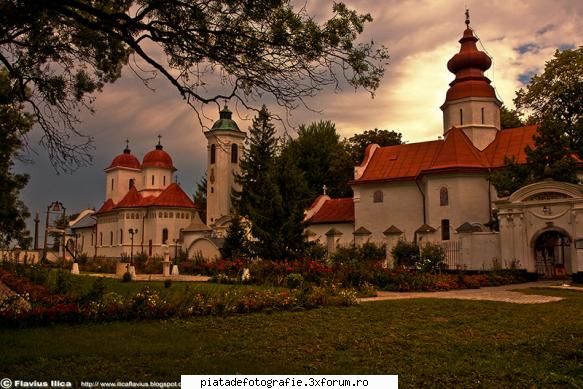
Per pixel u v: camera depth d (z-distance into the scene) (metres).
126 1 11.24
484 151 41.88
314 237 48.09
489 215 38.88
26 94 17.27
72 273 35.81
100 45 13.52
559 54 37.84
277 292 17.06
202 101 11.11
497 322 13.12
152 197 71.81
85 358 8.88
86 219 87.12
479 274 27.77
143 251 68.62
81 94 15.61
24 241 30.92
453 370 8.21
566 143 31.80
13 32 13.05
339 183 65.19
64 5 10.57
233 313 14.80
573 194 28.41
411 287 24.00
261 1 9.68
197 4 9.93
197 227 60.03
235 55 10.38
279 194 33.75
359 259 29.70
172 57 10.91
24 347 9.65
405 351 9.68
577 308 15.80
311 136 69.25
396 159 45.84
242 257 32.62
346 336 11.22
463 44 45.66
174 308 14.01
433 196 40.28
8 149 23.19
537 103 39.09
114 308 13.38
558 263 30.97
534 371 8.17
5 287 22.30
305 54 10.09
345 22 9.91
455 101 43.94
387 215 43.97
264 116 11.01
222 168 69.50
